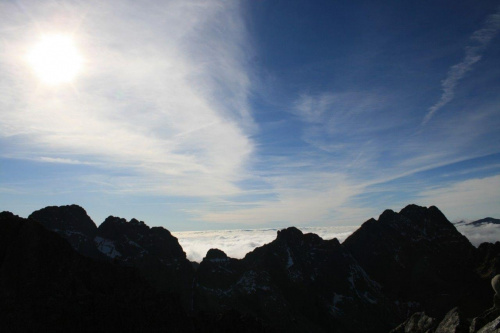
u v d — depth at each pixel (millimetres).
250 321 130125
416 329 90625
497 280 58938
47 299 87875
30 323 81125
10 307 82500
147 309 101125
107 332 88688
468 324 66562
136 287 108375
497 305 58719
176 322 103125
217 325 122000
